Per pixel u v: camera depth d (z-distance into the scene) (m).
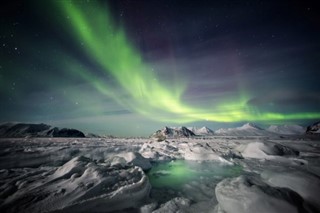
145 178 6.19
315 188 4.48
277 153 13.60
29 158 9.08
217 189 5.00
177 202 5.11
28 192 4.45
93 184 4.95
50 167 8.32
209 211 4.62
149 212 4.59
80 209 4.05
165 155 14.47
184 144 21.36
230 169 10.17
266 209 3.70
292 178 5.11
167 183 7.48
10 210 3.73
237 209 3.99
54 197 4.22
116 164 8.17
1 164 7.95
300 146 17.95
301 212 3.64
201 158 13.28
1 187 4.95
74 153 11.16
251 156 13.95
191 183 7.48
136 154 10.34
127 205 4.76
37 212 3.70
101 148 13.39
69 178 5.55
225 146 21.34
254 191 4.18
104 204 4.40
